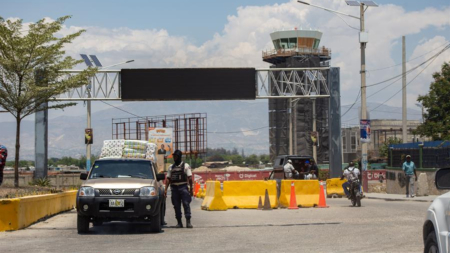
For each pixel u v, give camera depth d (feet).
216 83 163.32
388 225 55.62
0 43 86.22
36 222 63.98
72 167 472.03
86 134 163.22
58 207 77.46
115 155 77.25
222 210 83.30
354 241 44.52
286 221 63.00
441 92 176.55
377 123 462.19
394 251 39.06
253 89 163.84
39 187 88.74
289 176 109.81
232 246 42.86
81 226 53.11
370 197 112.88
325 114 442.91
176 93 163.12
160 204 54.08
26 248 42.29
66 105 94.73
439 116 178.19
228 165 488.85
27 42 86.53
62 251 40.70
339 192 125.90
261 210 82.12
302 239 46.39
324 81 168.35
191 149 245.45
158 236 50.21
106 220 54.19
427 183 110.42
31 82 88.48
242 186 88.02
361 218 64.39
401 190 124.77
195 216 73.56
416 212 70.54
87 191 52.54
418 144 118.32
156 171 59.36
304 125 438.40
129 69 162.50
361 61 124.98
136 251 40.55
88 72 93.66
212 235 50.26
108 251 40.63
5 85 88.48
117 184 53.16
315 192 89.92
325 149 440.45
